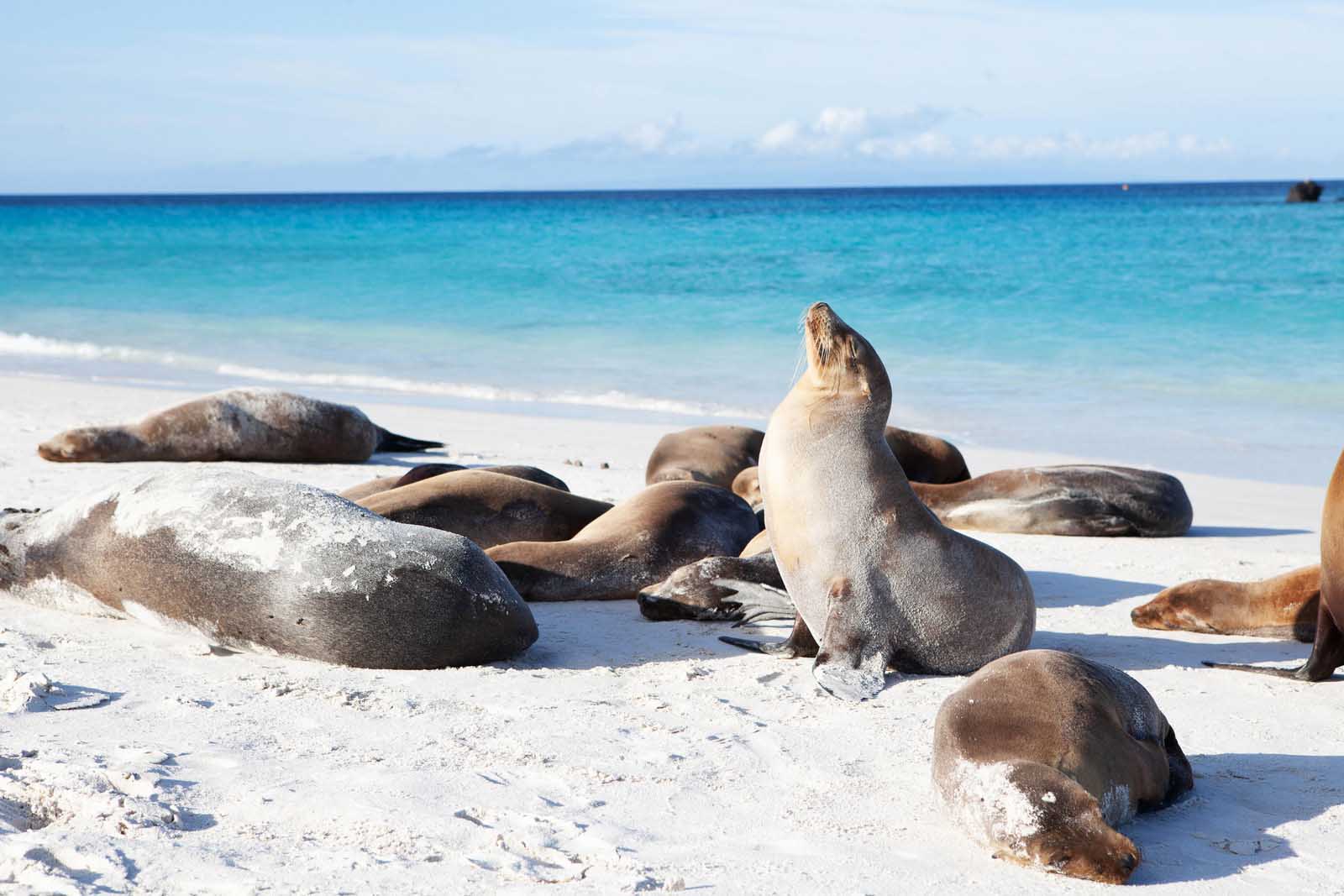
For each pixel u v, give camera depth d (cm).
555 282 3219
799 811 417
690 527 792
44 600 675
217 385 1847
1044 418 1523
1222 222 5694
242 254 4497
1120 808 399
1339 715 539
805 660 630
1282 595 688
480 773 445
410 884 347
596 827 396
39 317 2733
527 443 1381
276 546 599
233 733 481
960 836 397
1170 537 1008
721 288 3030
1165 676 605
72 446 1201
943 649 624
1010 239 4572
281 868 355
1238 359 1889
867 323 2370
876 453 616
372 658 589
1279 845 395
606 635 679
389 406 1680
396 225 6956
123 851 361
